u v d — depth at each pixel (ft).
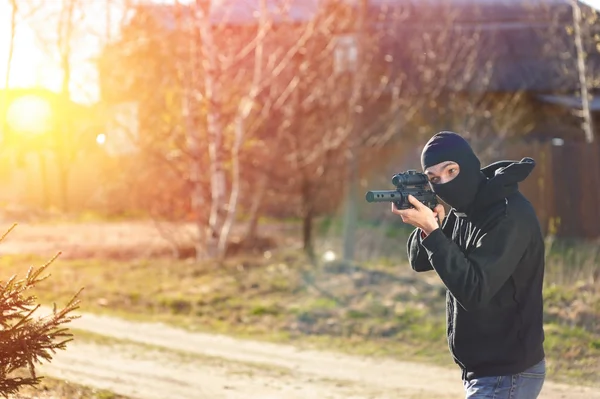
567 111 109.09
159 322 52.80
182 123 79.41
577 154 81.46
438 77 95.25
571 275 57.06
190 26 75.41
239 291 61.67
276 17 91.09
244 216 108.88
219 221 77.87
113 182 115.85
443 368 41.78
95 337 46.24
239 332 50.80
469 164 16.24
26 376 32.71
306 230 77.92
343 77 80.12
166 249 84.94
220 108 77.00
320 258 72.84
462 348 16.51
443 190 16.29
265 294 60.64
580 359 41.16
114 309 56.13
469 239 16.29
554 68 103.35
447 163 16.19
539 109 109.91
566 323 47.24
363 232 85.30
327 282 62.59
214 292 61.31
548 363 40.65
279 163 84.33
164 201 91.45
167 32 76.13
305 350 46.06
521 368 15.98
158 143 80.69
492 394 16.07
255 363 42.32
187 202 90.89
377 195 15.76
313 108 81.82
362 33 72.64
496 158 87.04
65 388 31.89
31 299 22.56
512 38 114.32
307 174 81.71
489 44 110.93
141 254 81.15
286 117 81.66
